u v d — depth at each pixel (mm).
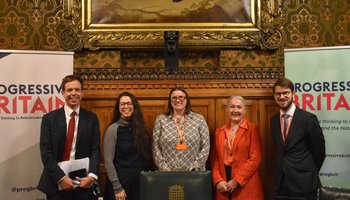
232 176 3770
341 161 4164
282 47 5203
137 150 3748
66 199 3385
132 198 3705
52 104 4125
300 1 5270
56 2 5219
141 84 4406
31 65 4078
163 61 5270
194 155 3742
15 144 4023
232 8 5203
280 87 3701
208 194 3277
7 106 4008
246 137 3811
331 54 4184
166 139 3750
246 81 4430
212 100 4414
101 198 4297
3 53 4012
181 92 3848
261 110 4406
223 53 5207
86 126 3500
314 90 4227
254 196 3746
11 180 4012
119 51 5188
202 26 5176
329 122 4191
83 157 3480
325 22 5262
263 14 5184
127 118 3799
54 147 3398
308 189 3557
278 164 3705
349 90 4141
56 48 5211
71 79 3500
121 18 5180
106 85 4398
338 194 2875
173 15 5195
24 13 5203
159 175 3281
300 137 3613
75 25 5121
